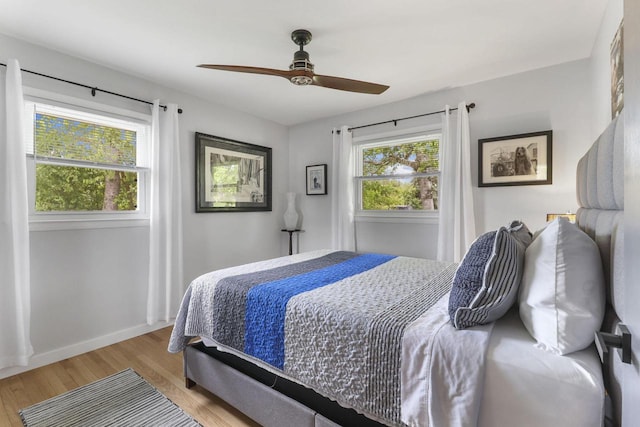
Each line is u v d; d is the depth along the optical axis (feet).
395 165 11.95
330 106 12.08
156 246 9.44
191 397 6.31
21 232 6.99
